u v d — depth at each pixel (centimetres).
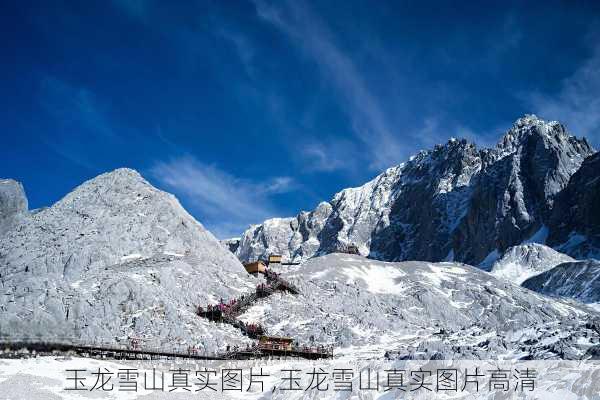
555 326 6731
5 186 14712
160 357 8312
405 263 16525
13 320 8106
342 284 13812
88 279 10944
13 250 12538
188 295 11194
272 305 11819
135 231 13150
